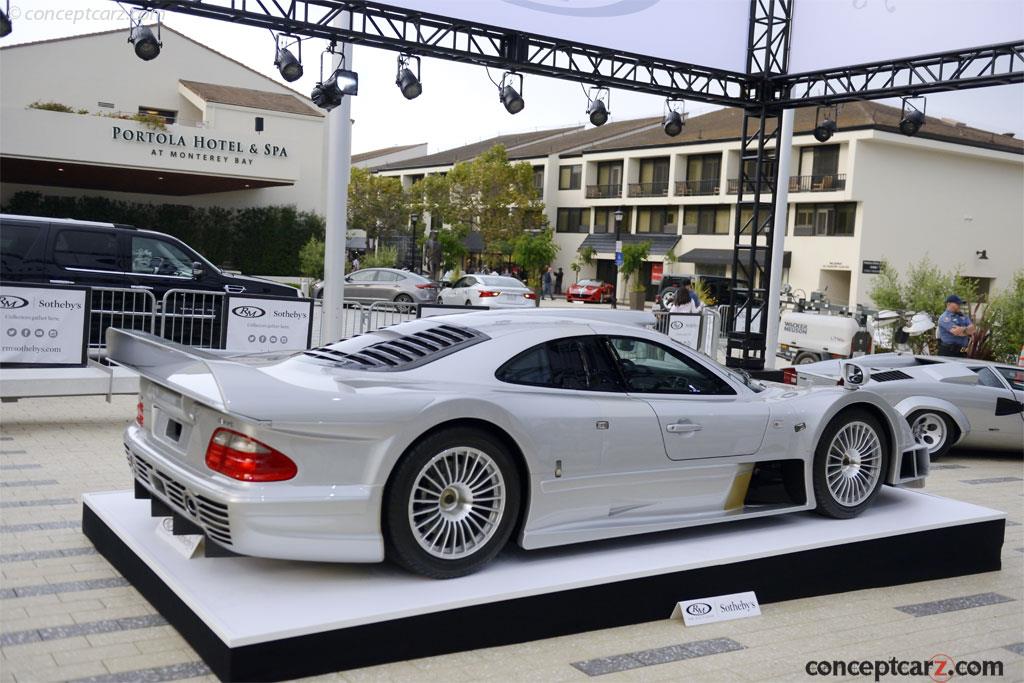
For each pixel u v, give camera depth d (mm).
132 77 31438
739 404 4828
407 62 11000
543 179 56750
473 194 54562
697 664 3729
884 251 39531
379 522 3703
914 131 12406
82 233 10648
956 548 5254
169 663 3410
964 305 18109
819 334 16328
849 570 4816
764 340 14398
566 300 48250
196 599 3516
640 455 4414
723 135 47188
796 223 41562
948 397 9094
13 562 4473
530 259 48719
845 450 5211
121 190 31688
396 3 10195
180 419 3904
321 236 33781
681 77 12836
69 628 3705
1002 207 42906
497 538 4008
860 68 12375
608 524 4352
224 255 32500
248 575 3828
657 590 4164
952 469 8852
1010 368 9453
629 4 11711
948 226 41219
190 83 32062
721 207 46312
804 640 4082
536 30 11070
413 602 3580
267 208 33062
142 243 11008
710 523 4805
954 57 11156
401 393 3814
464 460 3938
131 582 4227
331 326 10484
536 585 3844
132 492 5051
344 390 3756
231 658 3154
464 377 4125
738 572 4406
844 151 38969
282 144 28359
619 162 52281
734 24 12805
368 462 3674
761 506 4961
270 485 3518
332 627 3342
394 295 26812
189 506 3748
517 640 3797
